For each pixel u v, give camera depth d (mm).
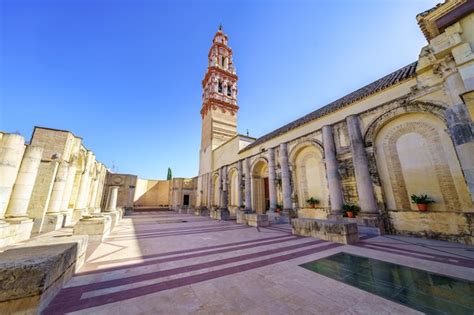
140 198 41562
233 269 4855
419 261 5262
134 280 4172
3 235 7340
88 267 5008
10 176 8109
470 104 5266
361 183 10375
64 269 3820
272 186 17047
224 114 33844
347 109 12195
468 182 5430
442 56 7543
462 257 5547
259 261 5500
